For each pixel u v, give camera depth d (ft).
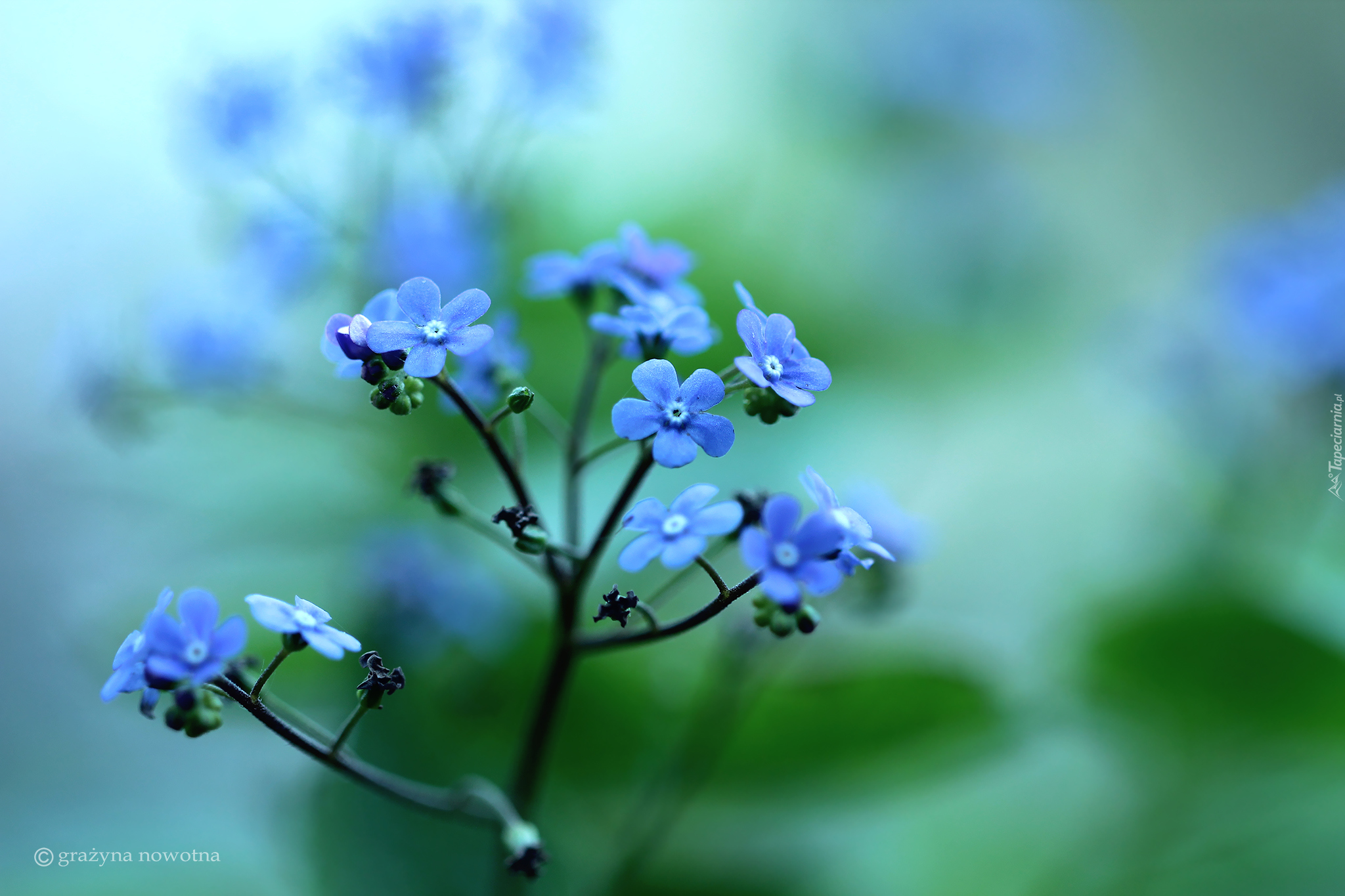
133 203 1.22
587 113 0.80
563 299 0.85
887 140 1.27
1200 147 1.52
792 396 0.58
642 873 0.76
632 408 0.58
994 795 0.94
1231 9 1.57
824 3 1.30
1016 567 1.21
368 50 0.76
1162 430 1.22
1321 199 0.95
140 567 0.98
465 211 0.77
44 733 0.99
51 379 0.99
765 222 1.10
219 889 0.77
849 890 0.81
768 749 0.75
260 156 0.79
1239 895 0.83
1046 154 1.46
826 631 0.84
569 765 0.79
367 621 0.76
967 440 1.30
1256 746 0.86
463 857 0.74
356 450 0.84
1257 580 0.86
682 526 0.57
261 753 0.97
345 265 0.81
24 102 1.21
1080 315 1.23
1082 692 0.86
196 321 0.79
